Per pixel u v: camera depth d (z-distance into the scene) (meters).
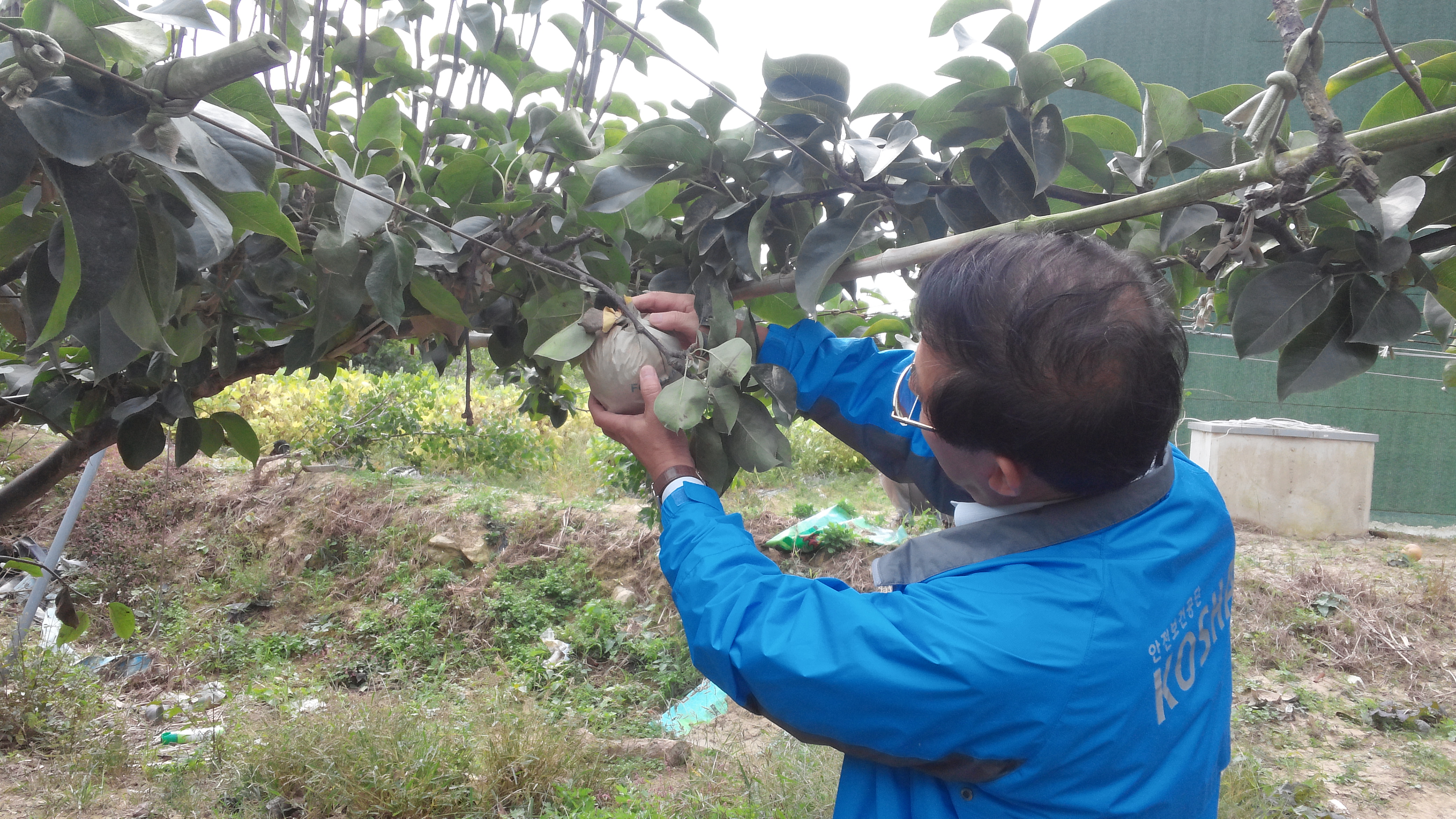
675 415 0.96
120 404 1.36
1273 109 0.84
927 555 0.88
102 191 0.65
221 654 6.18
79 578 6.83
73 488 8.20
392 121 1.08
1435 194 0.98
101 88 0.63
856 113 1.06
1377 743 4.66
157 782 4.25
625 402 1.06
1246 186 0.88
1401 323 0.94
